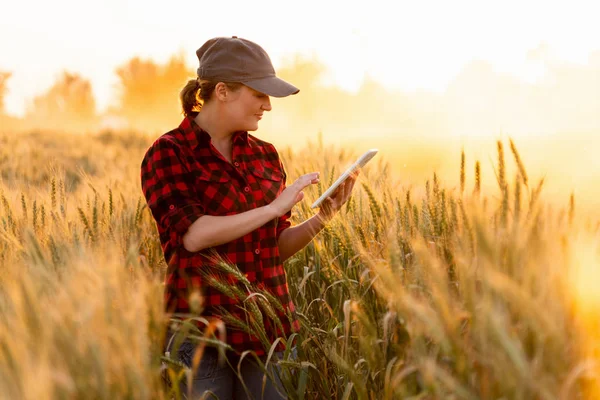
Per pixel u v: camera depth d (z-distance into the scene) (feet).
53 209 10.59
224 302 7.75
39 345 4.53
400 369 6.02
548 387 4.41
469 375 4.90
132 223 10.86
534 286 4.94
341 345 7.70
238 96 7.80
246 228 7.38
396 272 6.09
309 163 16.08
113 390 4.63
